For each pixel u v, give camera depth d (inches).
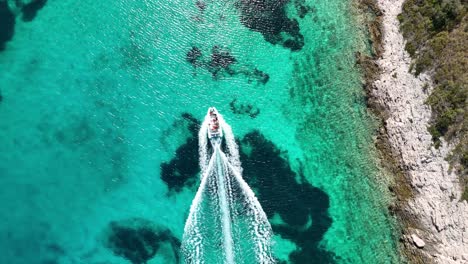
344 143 1425.9
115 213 1358.3
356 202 1359.5
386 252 1300.4
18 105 1487.5
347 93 1482.5
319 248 1314.0
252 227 1325.0
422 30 1433.3
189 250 1299.2
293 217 1342.3
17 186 1384.1
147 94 1504.7
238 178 1384.1
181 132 1451.8
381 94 1448.1
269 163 1407.5
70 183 1391.5
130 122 1467.8
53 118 1472.7
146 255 1304.1
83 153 1428.4
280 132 1454.2
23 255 1302.9
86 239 1328.7
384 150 1395.2
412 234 1285.7
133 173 1405.0
